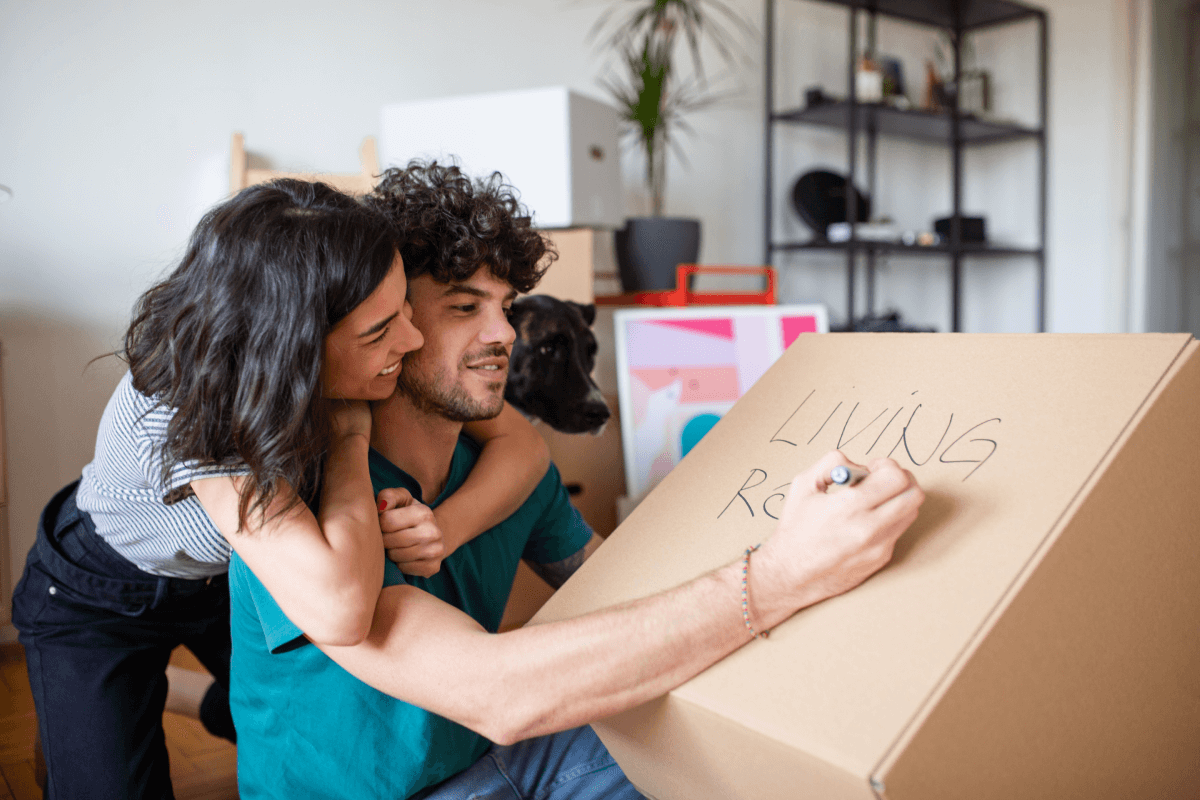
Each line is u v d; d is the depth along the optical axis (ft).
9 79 6.28
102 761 3.38
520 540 2.78
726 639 1.68
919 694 1.36
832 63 11.40
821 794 1.47
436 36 8.07
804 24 11.04
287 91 7.35
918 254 11.80
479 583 2.56
